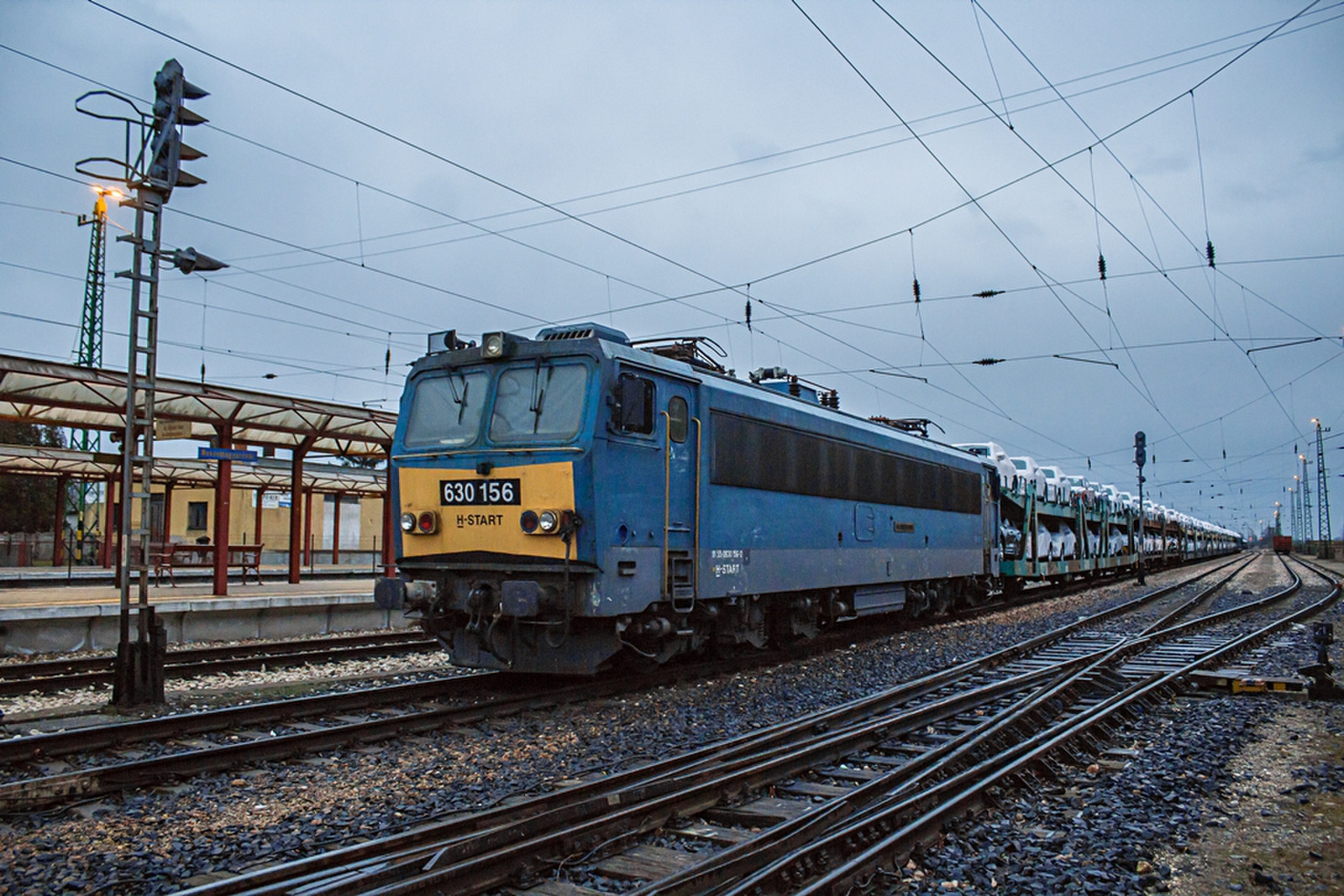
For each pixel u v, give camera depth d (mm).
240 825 6363
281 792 7172
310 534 34281
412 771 7781
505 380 11008
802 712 10578
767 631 14984
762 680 12703
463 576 11078
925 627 20391
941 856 5965
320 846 5977
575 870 5582
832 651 16078
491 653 10969
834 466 15773
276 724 9523
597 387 10336
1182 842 6355
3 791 6512
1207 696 12133
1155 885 5617
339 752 8406
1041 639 16703
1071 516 33562
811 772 7879
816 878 5422
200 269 11016
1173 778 7957
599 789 6883
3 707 10391
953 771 7750
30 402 15742
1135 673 13500
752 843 5602
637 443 10828
